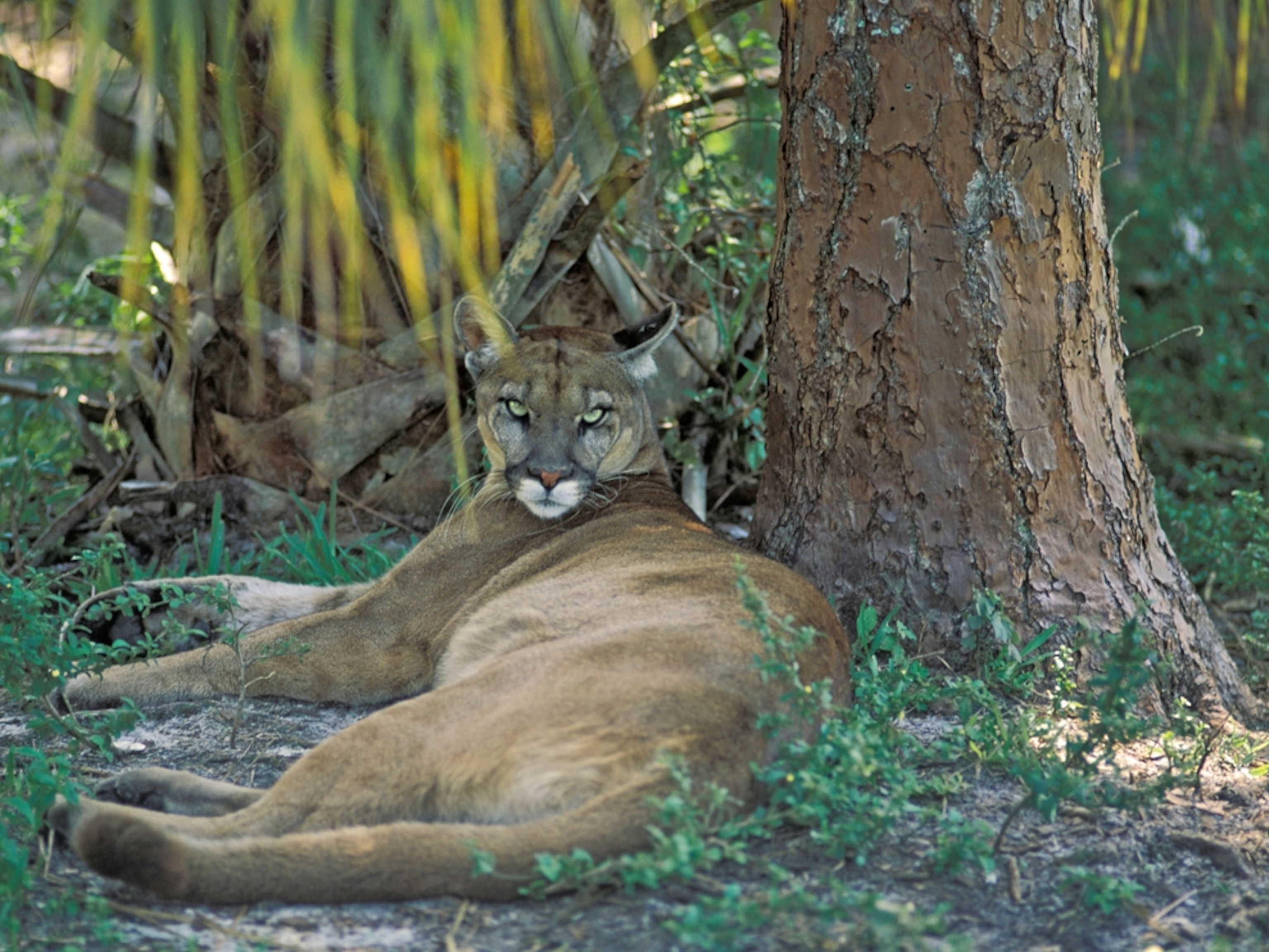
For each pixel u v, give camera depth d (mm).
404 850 5449
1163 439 14102
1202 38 22266
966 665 8172
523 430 8797
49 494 11875
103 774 7078
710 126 12992
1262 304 15859
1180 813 6738
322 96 6148
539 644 6930
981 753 7031
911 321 8117
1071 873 5879
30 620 7461
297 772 6012
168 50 5098
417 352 10352
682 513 9055
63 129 9055
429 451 10641
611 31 9617
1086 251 8219
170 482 11070
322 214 5367
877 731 6703
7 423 12820
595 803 5531
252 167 9375
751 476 11844
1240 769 7355
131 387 11781
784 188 8578
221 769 7301
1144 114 21344
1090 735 6578
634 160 10523
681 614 6719
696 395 11305
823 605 7320
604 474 9156
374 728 6094
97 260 13031
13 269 14172
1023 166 7906
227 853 5418
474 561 8734
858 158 8078
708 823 5594
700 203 12312
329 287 10070
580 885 5469
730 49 12562
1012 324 8031
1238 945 5629
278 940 5371
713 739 5852
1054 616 8125
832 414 8453
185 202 4777
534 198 9930
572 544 8492
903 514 8305
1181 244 17172
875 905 5082
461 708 6164
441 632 8398
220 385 10594
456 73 6180
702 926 4953
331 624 8484
